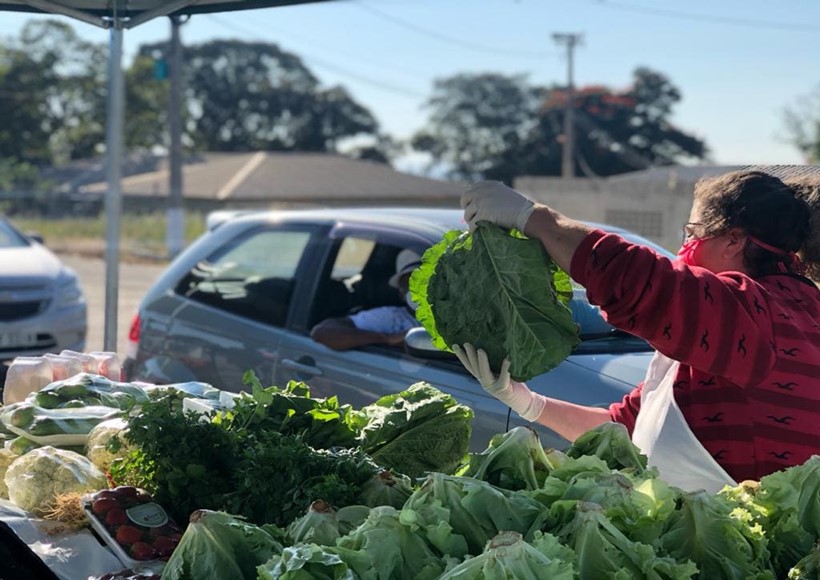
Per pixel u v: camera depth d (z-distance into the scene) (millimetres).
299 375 5008
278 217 5883
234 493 2516
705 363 2475
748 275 2795
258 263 5789
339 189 53719
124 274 25406
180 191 28844
